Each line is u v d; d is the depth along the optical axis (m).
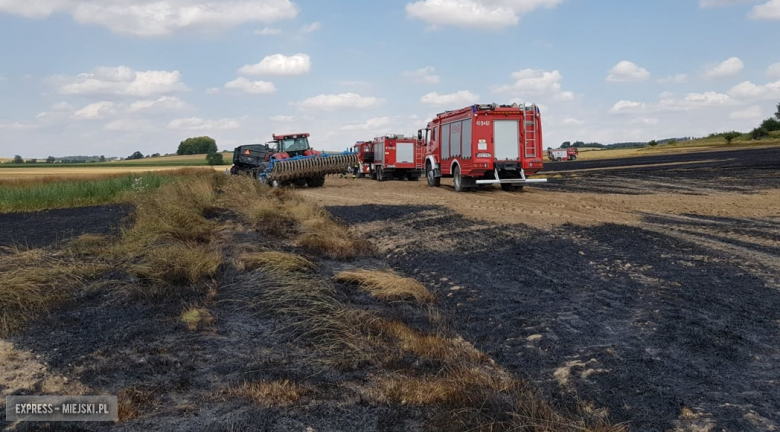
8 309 5.72
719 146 69.94
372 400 3.92
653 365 4.46
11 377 4.25
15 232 11.98
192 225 10.24
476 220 11.98
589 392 4.04
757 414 3.65
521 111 18.48
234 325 5.43
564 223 11.38
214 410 3.75
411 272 8.05
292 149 26.41
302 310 5.72
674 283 6.82
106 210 16.16
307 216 11.91
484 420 3.59
